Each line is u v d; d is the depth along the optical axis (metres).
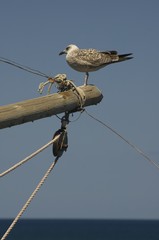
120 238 165.12
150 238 165.12
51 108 11.32
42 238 159.75
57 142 12.09
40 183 11.69
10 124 10.62
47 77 12.45
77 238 163.12
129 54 16.53
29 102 10.89
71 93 12.09
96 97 12.60
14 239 152.25
